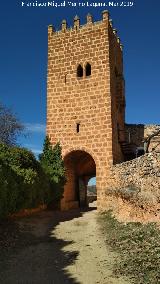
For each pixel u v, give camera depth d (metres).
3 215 19.89
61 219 25.03
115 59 35.22
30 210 25.48
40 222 22.94
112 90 32.25
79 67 33.16
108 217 24.77
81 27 33.44
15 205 21.39
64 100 32.78
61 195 30.31
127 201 20.95
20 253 15.33
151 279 10.75
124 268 12.38
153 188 17.28
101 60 31.97
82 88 32.28
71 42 33.62
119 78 36.12
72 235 19.48
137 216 19.03
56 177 30.09
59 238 18.72
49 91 33.50
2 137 41.03
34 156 25.25
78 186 36.94
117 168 25.28
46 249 16.19
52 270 12.91
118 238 16.97
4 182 19.06
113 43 34.62
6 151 22.19
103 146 30.38
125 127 36.81
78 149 31.28
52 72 33.81
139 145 35.94
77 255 15.05
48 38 34.69
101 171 29.98
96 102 31.42
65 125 32.25
